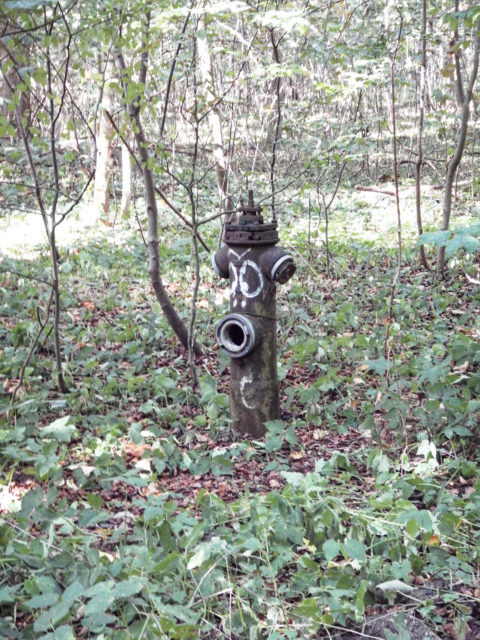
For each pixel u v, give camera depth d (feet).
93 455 10.03
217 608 7.48
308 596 7.70
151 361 13.70
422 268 19.65
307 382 12.97
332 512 8.36
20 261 19.66
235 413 11.36
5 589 7.19
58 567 7.62
